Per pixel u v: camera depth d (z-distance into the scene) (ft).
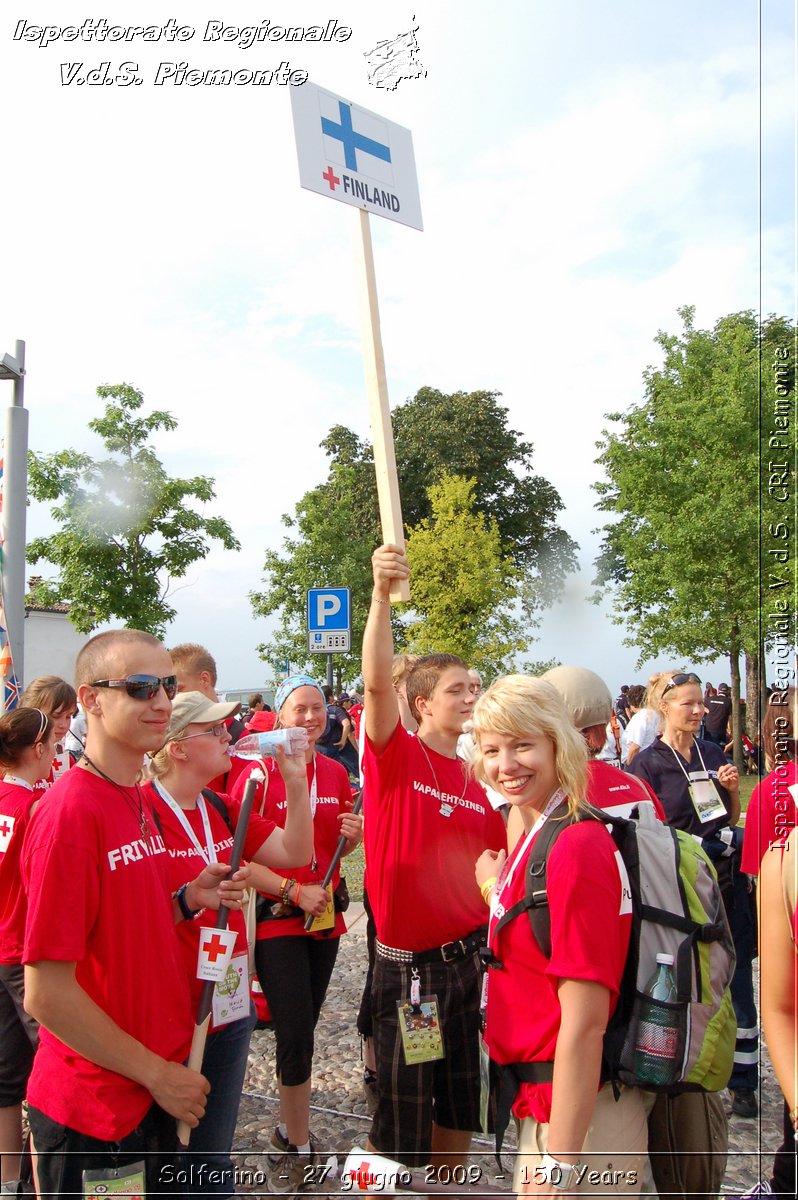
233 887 8.92
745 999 14.16
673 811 14.67
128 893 7.91
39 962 7.35
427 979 10.44
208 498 51.19
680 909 7.66
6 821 11.07
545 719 7.49
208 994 8.69
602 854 7.08
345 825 13.28
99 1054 7.46
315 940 13.32
